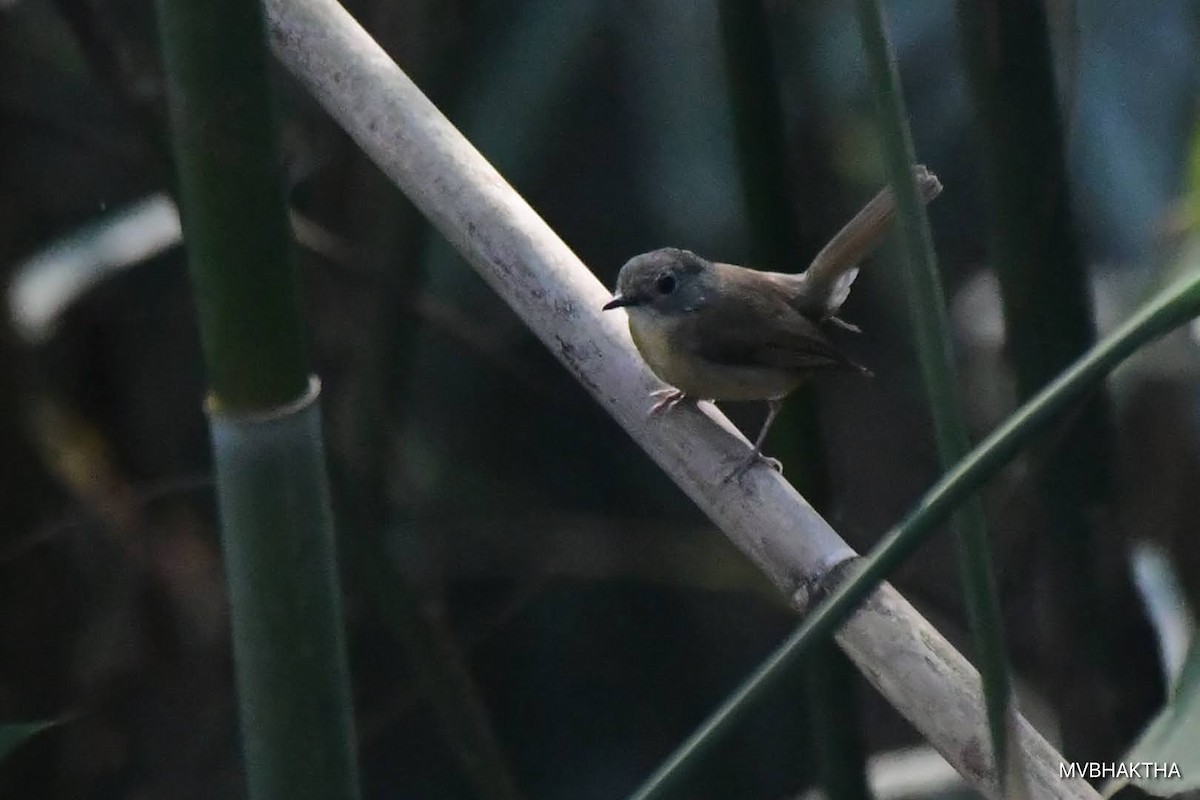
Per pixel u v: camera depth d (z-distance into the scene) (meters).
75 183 10.05
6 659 8.52
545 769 10.48
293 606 3.75
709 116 9.88
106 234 8.74
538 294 5.84
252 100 3.38
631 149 10.46
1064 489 6.49
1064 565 6.57
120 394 10.33
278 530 3.70
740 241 9.80
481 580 11.13
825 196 10.63
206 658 9.62
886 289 11.12
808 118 10.17
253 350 3.59
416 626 6.64
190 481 7.80
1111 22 8.78
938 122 10.47
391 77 6.06
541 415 10.76
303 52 6.16
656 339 7.27
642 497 10.74
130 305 10.38
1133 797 5.14
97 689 9.19
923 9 10.09
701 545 9.89
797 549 5.04
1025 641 9.31
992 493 8.73
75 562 9.25
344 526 6.48
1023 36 5.92
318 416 3.74
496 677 10.56
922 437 12.13
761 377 7.36
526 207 5.94
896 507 12.12
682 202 9.91
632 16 10.06
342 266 8.72
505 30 8.88
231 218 3.47
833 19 10.00
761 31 6.18
